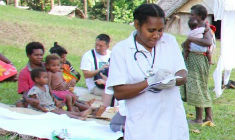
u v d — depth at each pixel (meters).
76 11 34.81
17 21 18.31
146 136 3.73
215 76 8.34
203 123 6.59
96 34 19.25
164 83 3.61
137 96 3.76
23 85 6.34
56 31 18.38
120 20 42.34
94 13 46.09
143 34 3.69
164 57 3.79
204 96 6.49
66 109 6.68
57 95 6.61
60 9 33.75
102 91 7.85
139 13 3.67
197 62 6.38
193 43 6.37
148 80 3.65
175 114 3.83
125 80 3.72
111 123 5.39
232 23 8.34
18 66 11.62
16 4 32.28
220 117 7.29
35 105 6.17
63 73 7.52
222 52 8.34
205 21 6.50
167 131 3.76
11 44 15.72
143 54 3.75
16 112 5.97
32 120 5.62
